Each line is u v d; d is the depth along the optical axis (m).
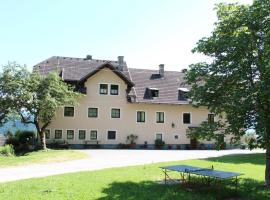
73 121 48.69
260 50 15.62
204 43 17.03
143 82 53.34
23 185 15.96
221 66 16.66
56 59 52.88
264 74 14.84
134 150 45.28
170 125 51.94
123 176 19.17
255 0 16.09
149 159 31.25
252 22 16.02
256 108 15.18
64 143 47.56
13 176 20.23
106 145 49.50
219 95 16.70
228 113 16.17
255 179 19.06
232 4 17.14
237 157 32.09
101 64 50.91
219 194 15.11
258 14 15.80
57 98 41.16
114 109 50.22
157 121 51.59
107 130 49.72
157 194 14.83
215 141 16.45
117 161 29.36
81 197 13.80
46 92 40.00
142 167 23.50
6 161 28.23
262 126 14.63
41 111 39.94
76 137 48.66
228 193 15.32
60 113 48.31
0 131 44.78
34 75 40.38
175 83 54.62
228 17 16.81
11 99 39.03
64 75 49.47
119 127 50.12
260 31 15.96
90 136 49.16
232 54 16.11
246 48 15.61
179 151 44.09
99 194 14.41
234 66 16.23
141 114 51.12
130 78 52.56
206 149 50.88
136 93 51.16
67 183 16.50
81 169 23.42
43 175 20.33
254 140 15.39
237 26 16.36
